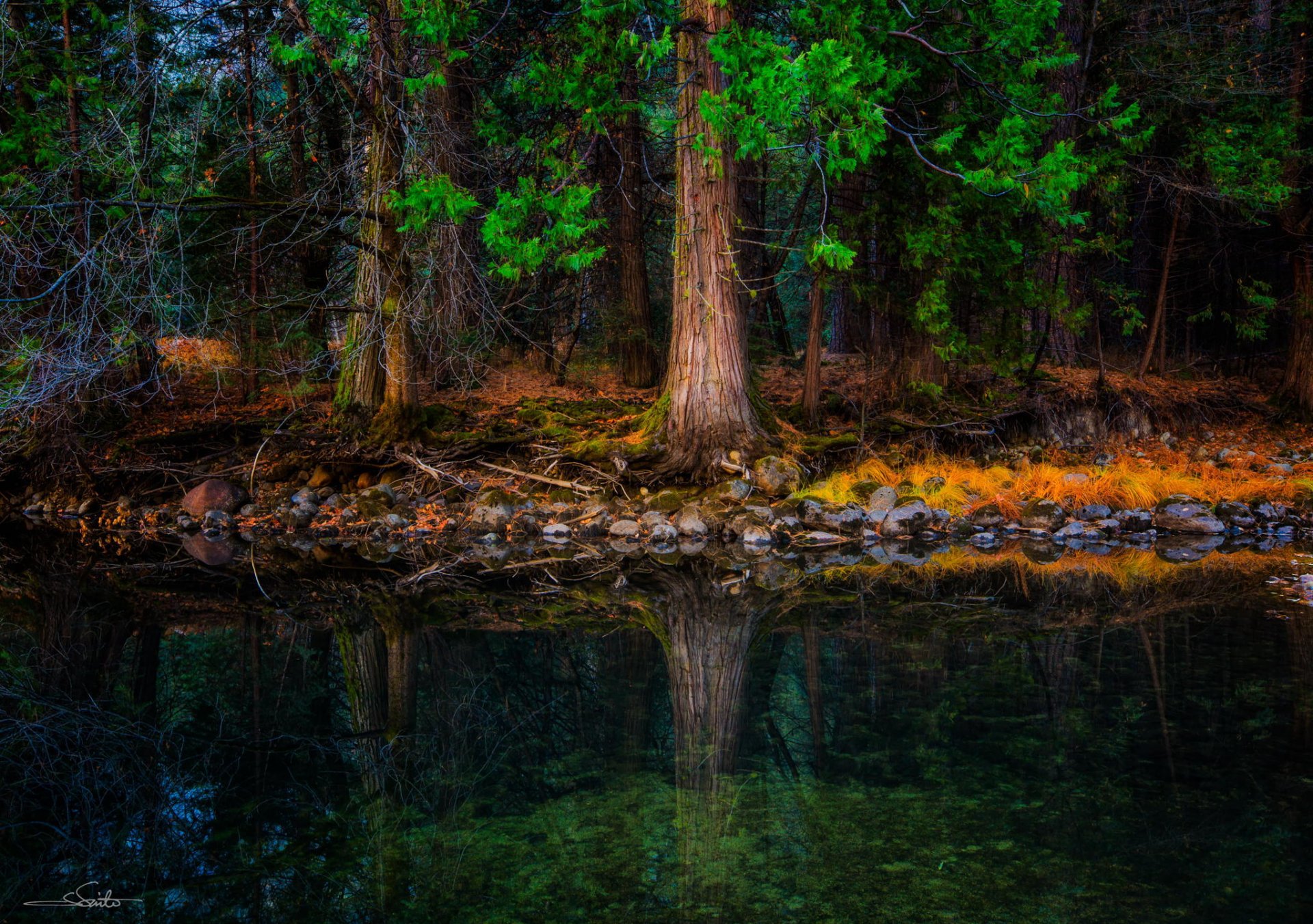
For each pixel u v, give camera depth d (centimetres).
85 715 397
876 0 729
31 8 1036
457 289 1005
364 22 812
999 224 1020
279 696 421
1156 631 488
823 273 1043
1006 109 898
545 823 282
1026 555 740
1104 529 836
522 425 1109
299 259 1272
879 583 639
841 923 220
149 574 726
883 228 1038
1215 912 222
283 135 1056
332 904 235
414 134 930
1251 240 1476
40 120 980
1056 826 270
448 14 716
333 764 338
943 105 964
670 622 543
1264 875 240
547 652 484
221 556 809
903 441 1091
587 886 243
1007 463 1087
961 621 525
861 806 289
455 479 1005
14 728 380
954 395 1198
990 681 410
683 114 907
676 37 898
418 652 491
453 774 327
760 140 630
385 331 1007
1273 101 1248
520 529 879
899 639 490
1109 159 1051
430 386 1254
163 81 948
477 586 662
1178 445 1207
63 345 916
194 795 312
